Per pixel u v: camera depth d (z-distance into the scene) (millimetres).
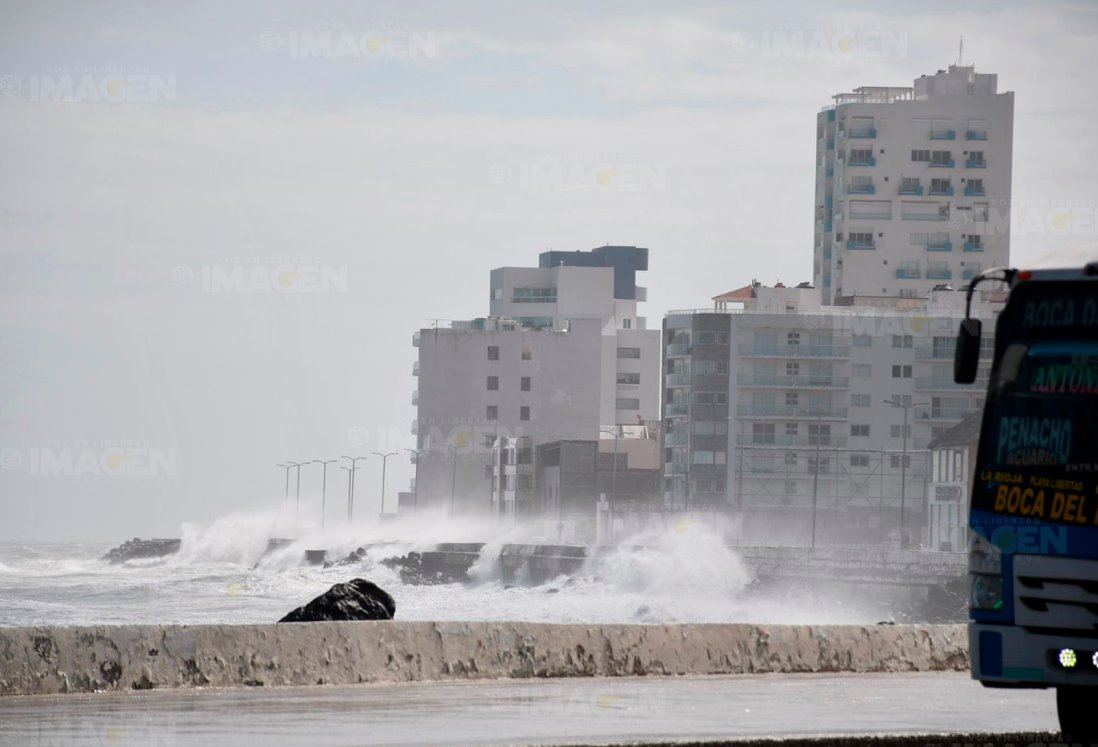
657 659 46688
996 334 31203
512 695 40031
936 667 50781
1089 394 29703
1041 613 29531
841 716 35875
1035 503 29859
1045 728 34188
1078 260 30688
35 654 38125
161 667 39562
